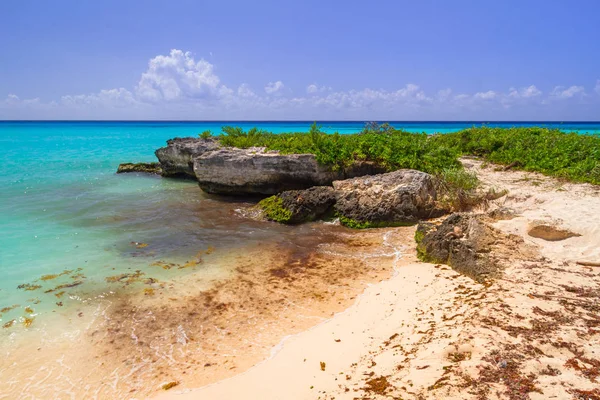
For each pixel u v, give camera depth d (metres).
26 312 8.15
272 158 17.28
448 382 4.62
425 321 6.77
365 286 9.13
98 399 5.85
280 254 11.37
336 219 14.80
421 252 10.45
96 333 7.46
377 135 19.14
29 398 5.88
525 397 4.13
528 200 12.75
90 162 32.31
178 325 7.73
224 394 5.76
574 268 7.88
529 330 5.57
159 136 70.12
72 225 14.26
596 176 14.02
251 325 7.68
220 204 17.59
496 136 20.72
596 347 5.00
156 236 13.06
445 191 14.41
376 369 5.58
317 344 6.82
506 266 8.23
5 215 15.43
